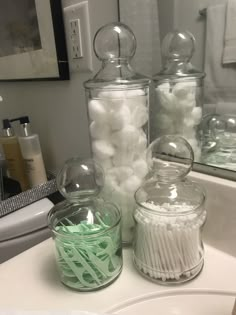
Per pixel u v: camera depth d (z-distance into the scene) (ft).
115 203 1.57
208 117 1.76
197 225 1.33
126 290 1.35
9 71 3.05
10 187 2.72
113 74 1.55
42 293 1.34
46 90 2.68
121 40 1.62
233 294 1.31
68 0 2.10
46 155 2.99
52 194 2.53
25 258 1.60
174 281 1.36
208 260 1.52
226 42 1.60
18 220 2.17
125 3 1.87
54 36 2.24
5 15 2.77
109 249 1.34
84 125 2.34
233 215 1.49
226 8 1.56
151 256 1.35
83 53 2.11
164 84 1.80
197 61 1.74
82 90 2.24
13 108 3.30
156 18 1.83
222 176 1.57
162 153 1.61
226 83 1.66
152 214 1.33
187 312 1.24
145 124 1.56
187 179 1.60
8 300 1.31
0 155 2.89
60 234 1.32
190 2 1.69
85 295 1.33
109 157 1.51
